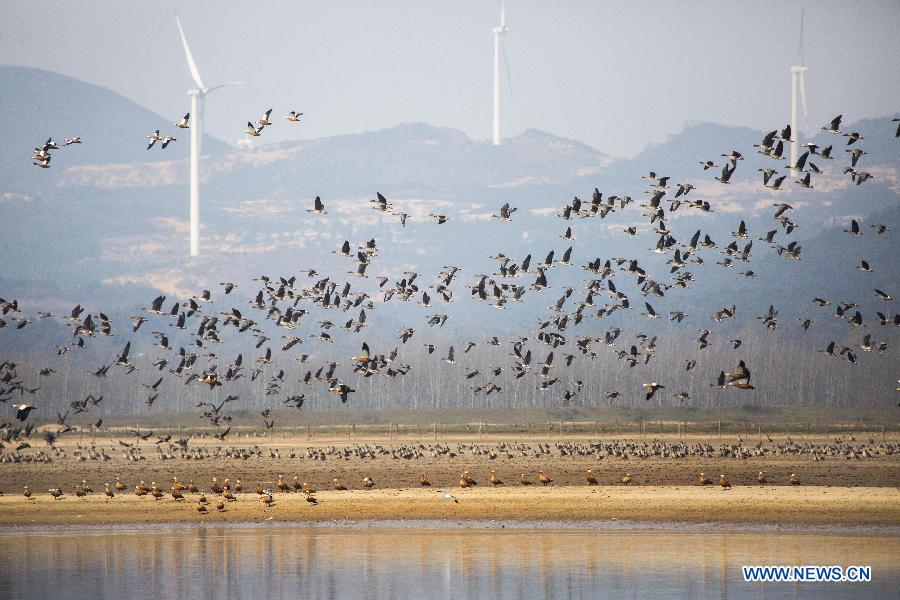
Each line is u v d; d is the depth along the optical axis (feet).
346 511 305.12
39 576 227.40
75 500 321.11
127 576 227.20
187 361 296.10
